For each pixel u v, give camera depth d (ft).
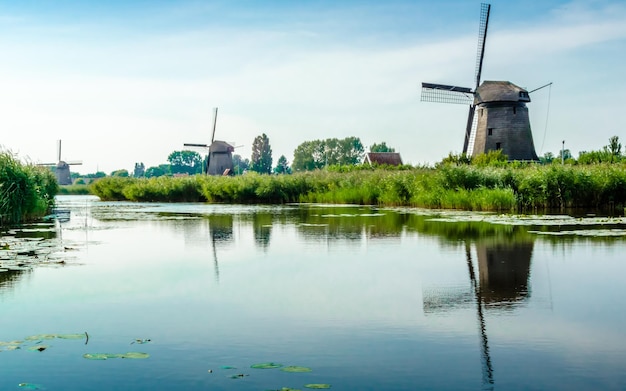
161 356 19.07
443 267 35.70
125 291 29.17
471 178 96.32
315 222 69.67
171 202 159.53
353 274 33.76
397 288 29.60
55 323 23.21
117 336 21.36
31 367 18.04
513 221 64.08
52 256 41.73
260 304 26.27
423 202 100.32
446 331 21.79
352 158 447.42
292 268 36.09
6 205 69.97
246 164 565.53
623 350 19.43
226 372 17.53
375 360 18.61
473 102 150.20
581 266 35.19
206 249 45.52
